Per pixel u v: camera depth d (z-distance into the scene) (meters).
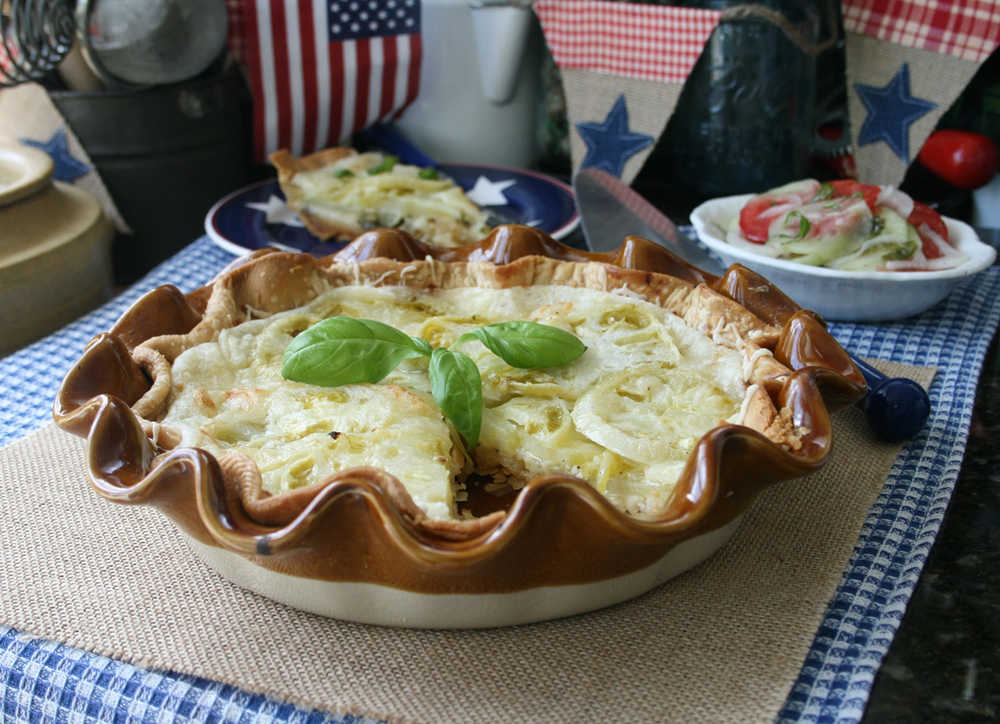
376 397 0.48
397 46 0.78
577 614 0.44
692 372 0.49
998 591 0.45
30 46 0.70
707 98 0.73
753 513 0.48
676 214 0.77
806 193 0.64
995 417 0.55
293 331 0.52
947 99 0.71
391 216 0.72
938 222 0.62
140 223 0.75
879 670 0.42
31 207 0.66
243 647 0.43
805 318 0.48
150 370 0.49
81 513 0.49
